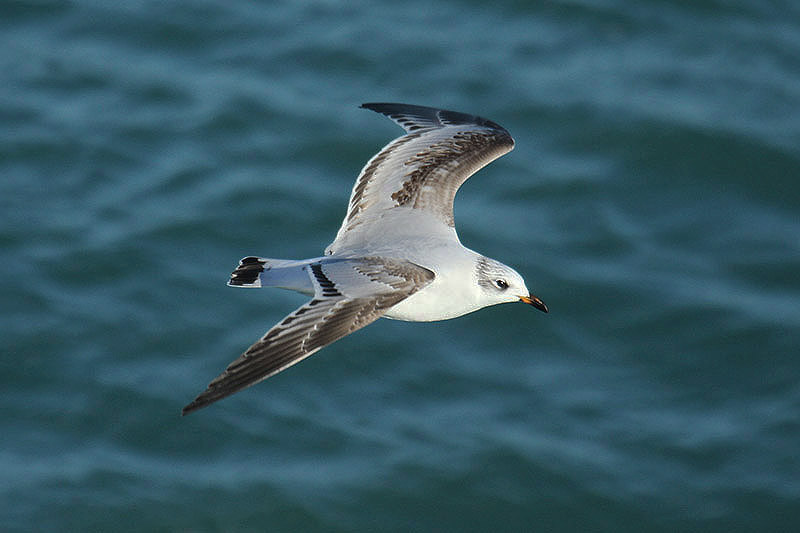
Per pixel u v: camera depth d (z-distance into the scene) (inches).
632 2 1080.8
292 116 951.0
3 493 721.0
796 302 862.5
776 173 950.4
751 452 767.7
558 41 1043.3
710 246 900.6
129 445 753.6
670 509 743.1
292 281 434.0
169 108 952.3
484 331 832.9
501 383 802.2
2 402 766.5
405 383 797.9
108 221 867.4
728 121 981.8
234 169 910.4
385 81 986.7
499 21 1053.8
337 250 474.9
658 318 845.2
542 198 917.2
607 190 928.9
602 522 736.3
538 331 834.8
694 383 811.4
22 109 938.1
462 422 776.3
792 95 1012.5
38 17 1020.5
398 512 737.0
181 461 748.6
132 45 1004.6
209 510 727.1
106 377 780.0
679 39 1058.7
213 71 987.9
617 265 876.6
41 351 790.5
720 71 1030.4
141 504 724.7
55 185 889.5
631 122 971.3
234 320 815.7
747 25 1075.9
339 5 1056.2
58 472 735.1
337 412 778.8
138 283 831.1
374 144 931.3
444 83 989.2
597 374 813.2
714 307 852.0
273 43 1014.4
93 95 957.2
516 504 742.5
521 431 773.3
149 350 796.6
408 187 492.7
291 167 915.4
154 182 897.5
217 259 851.4
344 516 730.8
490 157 513.7
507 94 984.9
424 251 464.4
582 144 956.6
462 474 748.6
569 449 767.1
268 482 739.4
